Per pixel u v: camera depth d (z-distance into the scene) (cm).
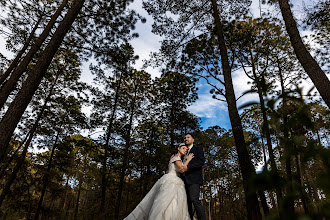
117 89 1833
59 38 680
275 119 65
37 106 1442
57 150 1597
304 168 55
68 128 1580
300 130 60
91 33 919
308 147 56
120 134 1711
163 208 290
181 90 1609
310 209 48
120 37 930
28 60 687
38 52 957
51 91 1457
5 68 971
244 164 488
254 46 1154
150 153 1767
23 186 1421
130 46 1301
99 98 1723
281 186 55
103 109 1734
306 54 537
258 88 75
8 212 1362
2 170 1285
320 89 486
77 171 2169
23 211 1457
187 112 1741
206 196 2531
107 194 1931
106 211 1534
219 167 2345
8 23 831
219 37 733
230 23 924
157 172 1672
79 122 1562
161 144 1755
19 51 880
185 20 888
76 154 2022
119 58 959
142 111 1905
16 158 1329
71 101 1562
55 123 1506
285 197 53
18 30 865
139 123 1884
